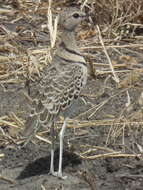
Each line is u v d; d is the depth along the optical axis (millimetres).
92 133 13125
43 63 15648
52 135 11664
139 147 12508
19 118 13633
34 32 17062
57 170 12023
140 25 16922
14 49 16172
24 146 12672
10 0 18438
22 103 14234
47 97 11367
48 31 17203
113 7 17109
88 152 12484
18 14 18000
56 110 11375
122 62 15898
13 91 14758
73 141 12859
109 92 14648
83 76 11711
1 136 13016
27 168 12078
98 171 11945
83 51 16312
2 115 13734
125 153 12445
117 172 11891
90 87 14891
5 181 11688
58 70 11602
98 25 17125
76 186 11477
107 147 12656
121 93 14547
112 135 12922
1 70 15477
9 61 15656
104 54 16250
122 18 17016
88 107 14055
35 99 11484
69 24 11695
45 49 16125
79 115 13656
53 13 17891
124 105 14078
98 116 13688
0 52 16234
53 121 11375
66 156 12406
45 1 18484
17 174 11891
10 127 13359
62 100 11430
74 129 13172
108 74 15422
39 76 15078
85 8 17734
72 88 11523
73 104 11633
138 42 16766
